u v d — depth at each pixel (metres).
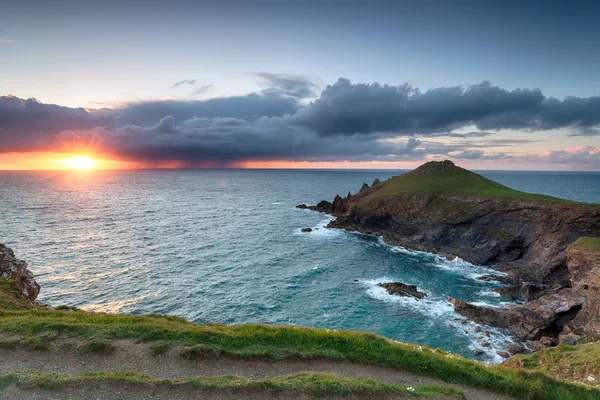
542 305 47.62
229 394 14.68
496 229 80.94
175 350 18.97
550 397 19.11
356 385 16.38
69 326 20.56
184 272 64.56
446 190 103.12
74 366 17.03
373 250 83.75
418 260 76.56
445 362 20.56
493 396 18.58
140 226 105.06
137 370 17.06
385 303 53.31
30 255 71.38
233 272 65.50
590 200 184.50
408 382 18.62
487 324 46.94
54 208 136.38
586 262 50.69
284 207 156.50
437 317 48.88
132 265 67.50
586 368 24.53
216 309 50.03
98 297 52.50
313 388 15.65
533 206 76.62
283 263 72.00
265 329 22.44
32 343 18.41
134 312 48.16
